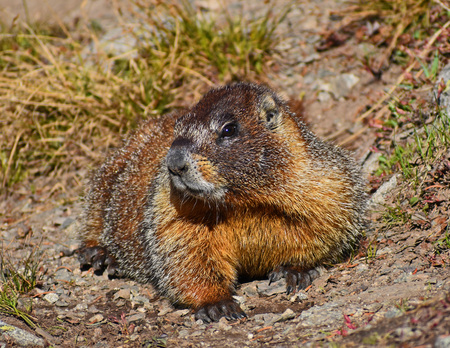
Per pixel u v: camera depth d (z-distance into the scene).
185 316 7.98
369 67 12.80
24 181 13.06
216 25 15.20
